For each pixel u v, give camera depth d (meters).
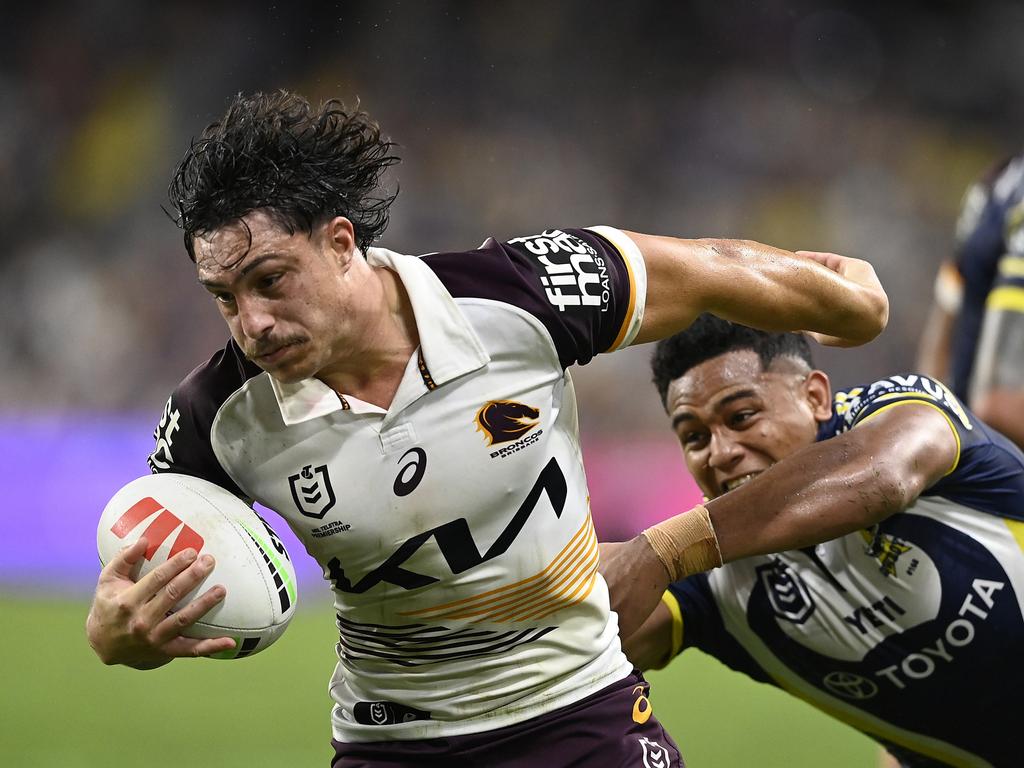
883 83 62.38
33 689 25.45
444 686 9.46
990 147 62.31
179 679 26.95
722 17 61.19
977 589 10.72
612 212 57.38
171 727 22.28
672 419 11.20
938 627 10.78
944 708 11.21
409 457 8.74
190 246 8.59
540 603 9.30
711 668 29.52
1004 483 10.77
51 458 39.59
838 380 50.88
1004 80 63.38
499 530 9.01
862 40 62.34
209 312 50.28
